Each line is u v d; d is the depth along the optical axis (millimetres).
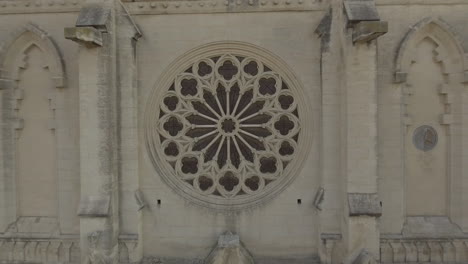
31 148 14344
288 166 13844
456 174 13469
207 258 12797
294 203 13703
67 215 14031
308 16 13453
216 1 13469
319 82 13500
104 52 12625
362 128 12203
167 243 13898
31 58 14242
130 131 13367
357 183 12281
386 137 13273
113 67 12992
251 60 13812
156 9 13609
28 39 14094
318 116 13555
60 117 13922
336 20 12945
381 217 13375
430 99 13539
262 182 13844
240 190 13938
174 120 14273
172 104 14281
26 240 14094
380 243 13281
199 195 13891
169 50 13742
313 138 13586
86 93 12625
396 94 13227
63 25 13961
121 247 13383
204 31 13664
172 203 13883
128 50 13266
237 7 13469
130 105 13328
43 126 14281
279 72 13711
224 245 12328
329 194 13172
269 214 13734
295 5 13359
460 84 13266
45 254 14047
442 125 13570
